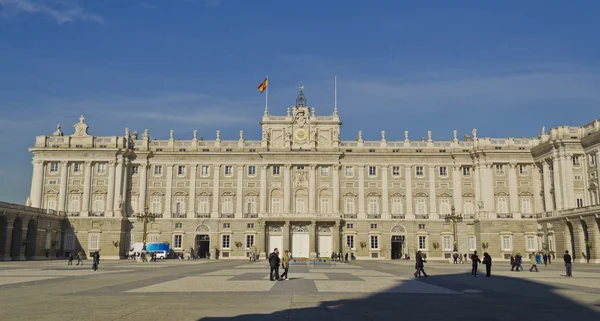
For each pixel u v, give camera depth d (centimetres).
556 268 6750
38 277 4412
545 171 10338
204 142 11262
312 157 11075
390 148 11131
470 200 10956
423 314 2209
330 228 10775
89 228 10612
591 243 8569
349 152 11094
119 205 10700
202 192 11069
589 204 9469
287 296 2872
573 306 2494
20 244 9112
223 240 10881
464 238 10769
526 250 10462
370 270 6034
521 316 2162
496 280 4300
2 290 3216
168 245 10600
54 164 10975
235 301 2620
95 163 10944
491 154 10738
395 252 11081
